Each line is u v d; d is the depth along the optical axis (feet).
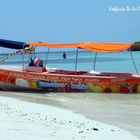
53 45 118.83
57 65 366.84
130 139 50.67
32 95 104.99
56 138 45.75
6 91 114.11
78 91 112.16
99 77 111.86
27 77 112.68
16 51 122.83
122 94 109.81
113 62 399.24
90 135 50.26
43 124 55.06
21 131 47.70
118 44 113.60
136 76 115.14
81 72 126.21
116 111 78.02
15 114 63.21
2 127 49.34
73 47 116.67
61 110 76.84
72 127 55.31
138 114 74.43
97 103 90.58
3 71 112.98
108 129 57.16
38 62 119.14
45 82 112.37
